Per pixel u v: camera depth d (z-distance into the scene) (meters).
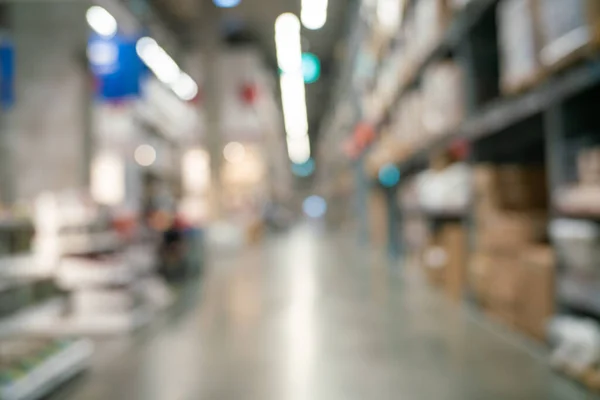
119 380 2.01
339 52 12.87
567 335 1.99
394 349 2.38
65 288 2.85
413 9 4.29
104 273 3.01
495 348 2.35
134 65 5.77
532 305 2.42
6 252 1.92
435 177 4.22
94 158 4.99
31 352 2.01
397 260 6.82
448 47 3.59
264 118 14.53
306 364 2.17
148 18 8.73
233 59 12.16
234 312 3.45
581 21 1.70
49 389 1.88
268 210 16.11
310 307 3.56
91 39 4.98
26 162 4.41
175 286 4.87
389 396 1.75
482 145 3.26
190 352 2.43
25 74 4.46
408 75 4.52
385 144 6.62
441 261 4.13
